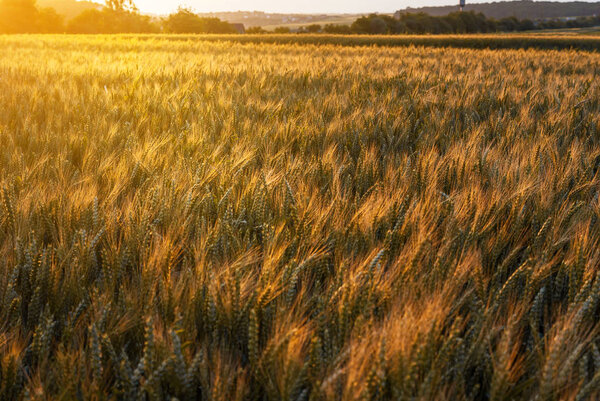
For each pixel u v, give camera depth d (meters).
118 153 4.14
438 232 2.80
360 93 8.07
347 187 3.41
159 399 1.58
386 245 2.44
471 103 7.00
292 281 2.02
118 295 2.10
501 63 16.73
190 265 2.37
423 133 5.10
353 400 1.47
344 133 4.94
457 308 2.00
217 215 2.83
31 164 3.92
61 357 1.65
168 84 9.03
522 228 2.85
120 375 1.68
